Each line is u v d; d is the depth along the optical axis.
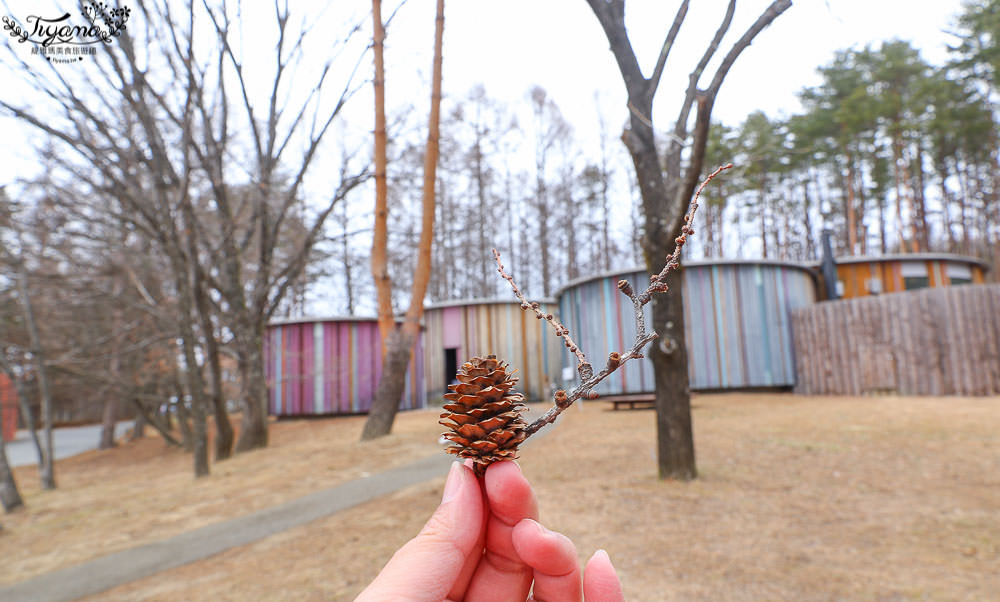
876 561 4.62
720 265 18.62
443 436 1.06
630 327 18.72
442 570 0.97
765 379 18.09
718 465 8.06
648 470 7.91
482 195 40.50
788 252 45.97
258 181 13.84
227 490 8.95
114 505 8.88
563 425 13.21
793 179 43.59
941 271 22.45
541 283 46.41
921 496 6.22
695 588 4.23
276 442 16.12
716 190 32.94
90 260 13.82
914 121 33.66
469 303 24.53
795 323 18.45
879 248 43.91
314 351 22.20
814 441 9.30
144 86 11.08
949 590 4.01
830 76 36.16
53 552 6.48
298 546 5.71
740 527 5.54
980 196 39.31
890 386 15.65
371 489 7.86
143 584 5.12
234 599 4.47
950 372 14.57
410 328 13.12
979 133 34.28
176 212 12.01
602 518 5.91
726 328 18.38
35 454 25.08
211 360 13.88
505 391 1.05
